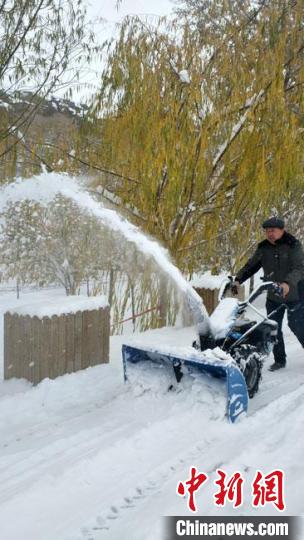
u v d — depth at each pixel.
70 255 12.24
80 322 5.91
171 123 8.48
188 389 4.67
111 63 9.20
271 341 5.32
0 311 10.09
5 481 3.35
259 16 9.34
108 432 4.10
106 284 10.96
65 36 7.40
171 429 4.12
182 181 8.41
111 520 2.87
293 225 13.74
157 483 3.29
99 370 5.97
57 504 3.04
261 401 4.83
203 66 9.02
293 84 9.28
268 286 5.14
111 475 3.41
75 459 3.59
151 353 4.68
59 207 10.89
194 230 9.10
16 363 5.75
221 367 4.14
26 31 7.18
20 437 4.19
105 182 9.51
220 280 8.77
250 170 8.47
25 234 12.50
